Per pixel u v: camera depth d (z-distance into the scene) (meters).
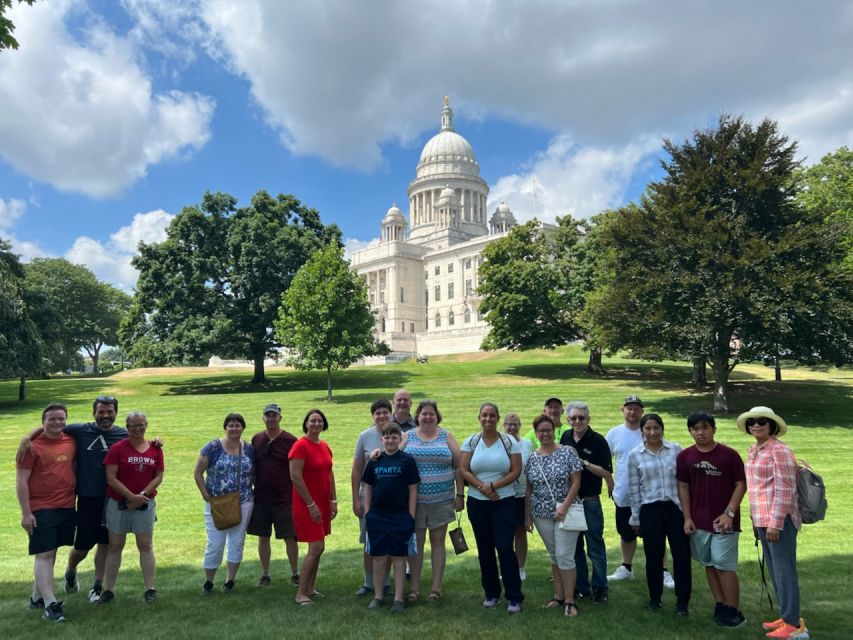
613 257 36.38
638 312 31.42
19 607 7.86
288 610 7.65
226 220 54.91
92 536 8.16
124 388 51.59
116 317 104.44
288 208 58.50
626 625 7.04
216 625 7.14
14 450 22.45
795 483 6.92
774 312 26.70
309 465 8.17
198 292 52.34
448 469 8.22
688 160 31.92
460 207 143.62
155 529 12.20
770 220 30.06
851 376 55.16
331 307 38.31
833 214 36.50
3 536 11.72
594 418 28.91
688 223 29.38
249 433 26.00
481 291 56.94
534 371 53.22
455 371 54.94
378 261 130.50
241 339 53.44
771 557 6.89
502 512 7.75
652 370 54.12
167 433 25.81
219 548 8.47
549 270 53.59
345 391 42.75
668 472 7.60
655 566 7.58
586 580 8.18
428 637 6.71
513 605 7.51
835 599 7.76
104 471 8.21
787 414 29.53
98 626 7.15
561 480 7.71
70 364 105.69
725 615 7.02
